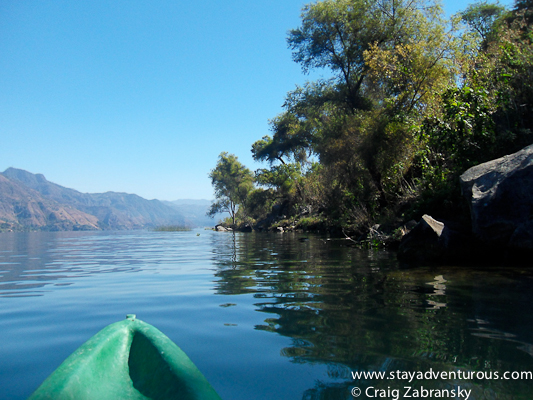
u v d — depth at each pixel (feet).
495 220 21.26
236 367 7.94
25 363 8.57
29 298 15.99
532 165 20.53
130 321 8.01
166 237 97.40
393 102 44.37
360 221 45.93
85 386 5.57
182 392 5.37
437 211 31.35
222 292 16.43
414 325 10.58
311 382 7.10
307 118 101.19
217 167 213.87
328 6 63.21
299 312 12.41
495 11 65.72
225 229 183.62
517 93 29.86
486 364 7.72
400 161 42.29
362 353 8.52
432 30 47.70
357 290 15.94
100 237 105.19
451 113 29.96
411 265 23.22
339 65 67.87
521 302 13.12
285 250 38.45
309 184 102.22
